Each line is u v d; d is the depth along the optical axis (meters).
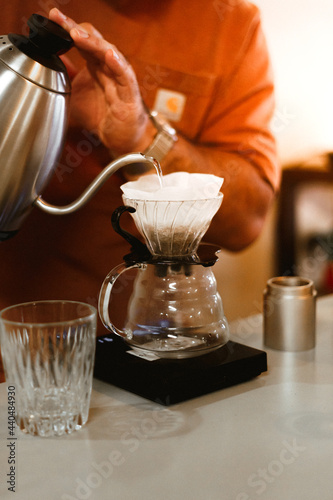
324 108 1.50
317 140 1.50
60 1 1.01
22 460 0.63
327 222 1.59
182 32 1.15
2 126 0.70
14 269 1.06
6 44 0.70
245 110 1.28
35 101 0.70
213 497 0.56
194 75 1.18
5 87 0.69
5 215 0.76
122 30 1.09
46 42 0.71
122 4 1.07
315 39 1.42
